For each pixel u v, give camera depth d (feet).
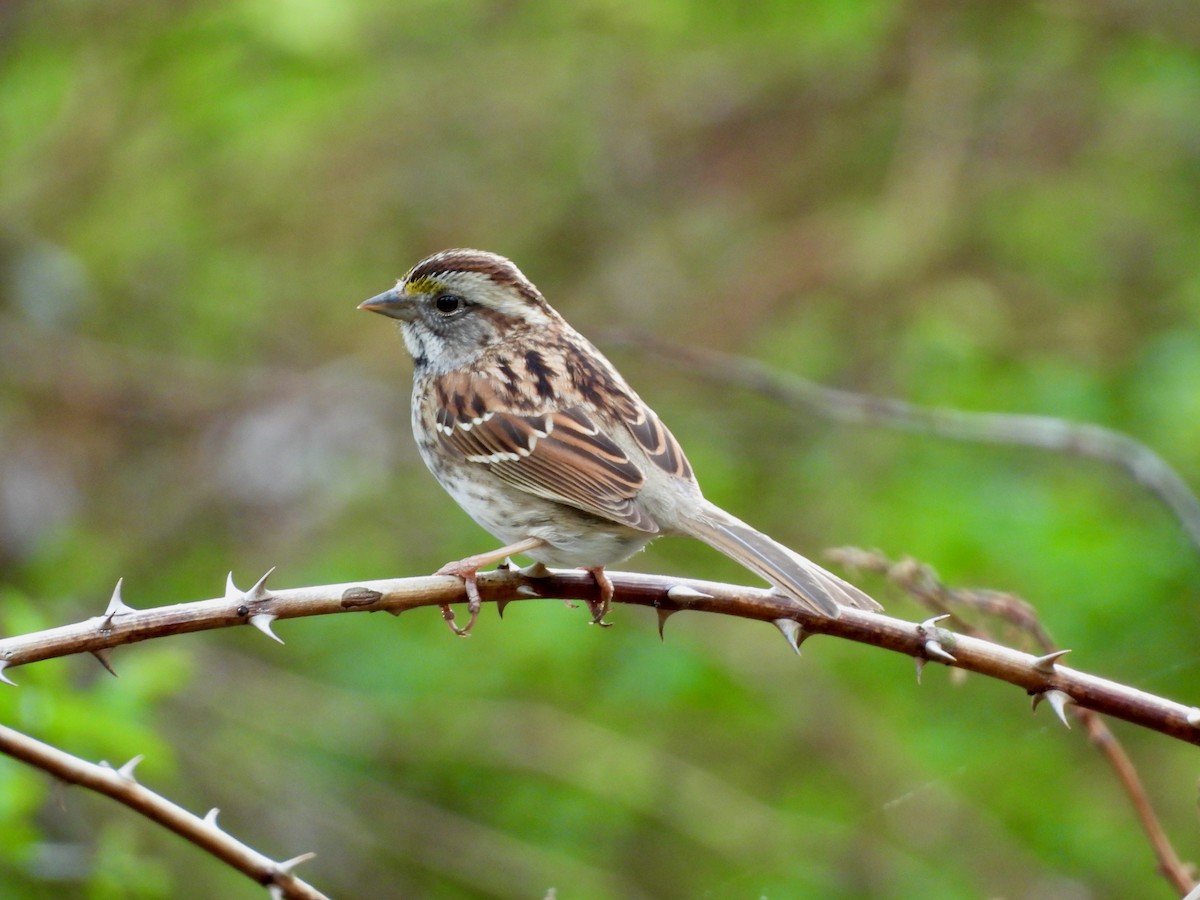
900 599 25.59
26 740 16.07
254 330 53.11
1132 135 51.93
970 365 45.27
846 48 52.13
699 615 43.86
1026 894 40.09
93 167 51.26
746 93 54.03
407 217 53.78
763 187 53.52
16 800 25.96
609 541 23.04
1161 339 46.21
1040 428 31.94
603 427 23.68
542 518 23.30
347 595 18.42
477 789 43.93
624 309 51.42
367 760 43.65
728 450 47.70
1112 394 46.19
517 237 53.67
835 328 48.75
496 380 24.40
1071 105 52.26
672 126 54.29
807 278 50.03
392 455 49.06
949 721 43.21
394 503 47.75
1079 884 40.34
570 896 40.29
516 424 23.68
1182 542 42.42
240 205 53.93
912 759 41.91
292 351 52.85
